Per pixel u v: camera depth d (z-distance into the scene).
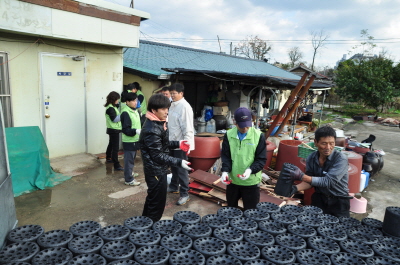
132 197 4.62
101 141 6.91
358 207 4.76
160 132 2.80
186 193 4.48
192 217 2.14
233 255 1.70
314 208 2.42
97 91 6.62
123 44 6.51
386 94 23.12
